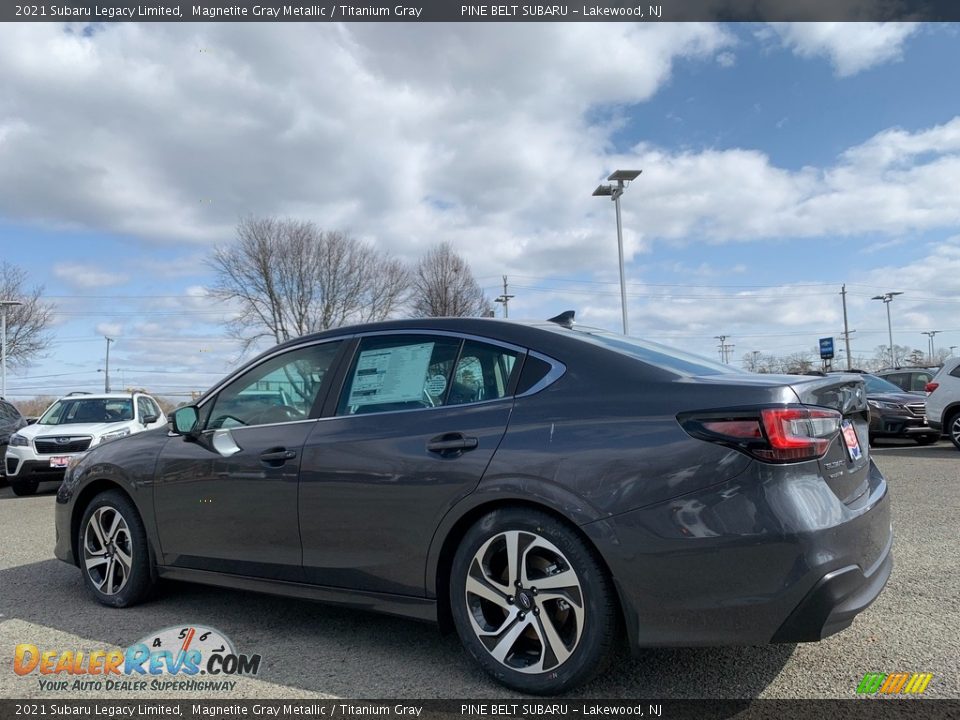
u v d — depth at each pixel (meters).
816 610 2.52
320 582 3.46
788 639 2.53
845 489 2.89
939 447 12.37
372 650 3.48
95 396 12.66
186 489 3.94
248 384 4.02
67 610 4.22
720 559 2.58
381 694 2.99
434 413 3.27
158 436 4.30
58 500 4.64
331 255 36.78
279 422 3.76
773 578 2.53
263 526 3.62
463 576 3.05
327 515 3.40
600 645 2.75
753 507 2.57
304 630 3.80
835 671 3.07
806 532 2.54
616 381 2.97
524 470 2.90
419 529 3.13
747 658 3.24
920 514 6.18
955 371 11.32
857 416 3.34
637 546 2.67
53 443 10.70
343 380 3.64
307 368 3.82
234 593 4.55
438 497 3.09
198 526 3.90
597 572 2.77
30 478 10.59
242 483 3.70
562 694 2.89
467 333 3.40
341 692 3.02
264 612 4.13
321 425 3.57
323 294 36.88
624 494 2.71
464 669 3.22
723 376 3.03
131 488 4.18
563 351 3.15
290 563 3.54
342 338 3.77
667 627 2.65
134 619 4.02
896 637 3.42
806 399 2.76
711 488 2.62
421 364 3.45
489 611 3.05
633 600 2.69
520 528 2.91
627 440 2.78
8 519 8.00
